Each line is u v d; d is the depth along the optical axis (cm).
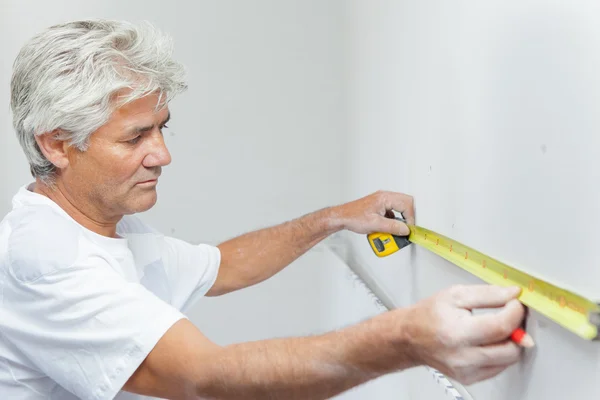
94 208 132
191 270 166
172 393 107
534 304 86
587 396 80
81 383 113
